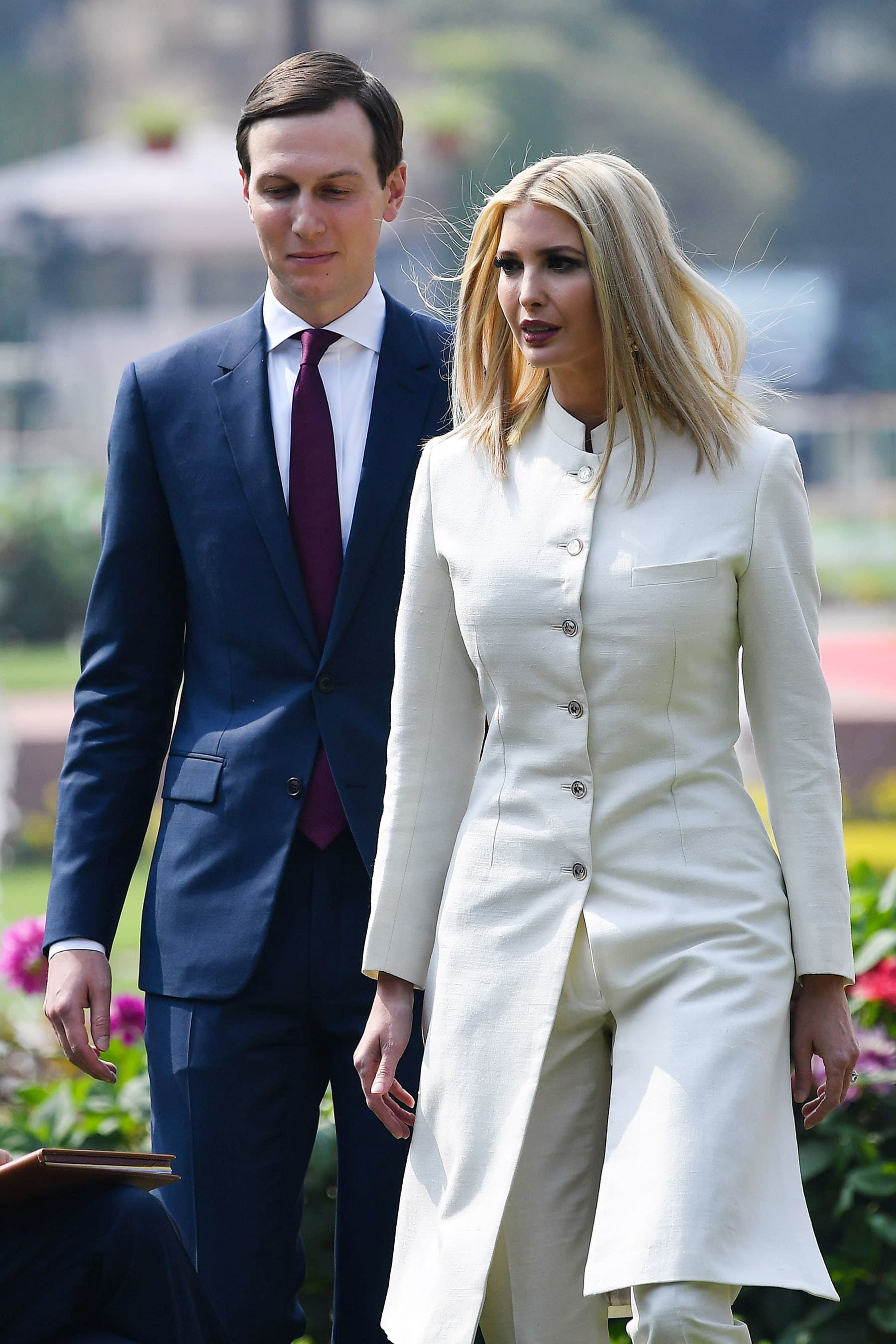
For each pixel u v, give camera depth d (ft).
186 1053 38.06
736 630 33.37
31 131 513.04
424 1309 33.14
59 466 322.75
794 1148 31.89
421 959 35.12
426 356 40.14
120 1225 31.45
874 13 527.40
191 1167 37.88
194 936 38.19
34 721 182.91
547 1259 33.40
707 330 34.45
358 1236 38.24
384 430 39.14
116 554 39.99
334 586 38.81
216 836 38.32
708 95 527.40
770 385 35.47
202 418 39.58
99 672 40.22
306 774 38.04
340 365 39.63
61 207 287.69
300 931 37.99
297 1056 38.37
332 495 38.99
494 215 34.01
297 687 38.55
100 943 39.50
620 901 32.63
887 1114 48.06
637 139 511.40
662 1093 31.09
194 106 513.04
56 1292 31.24
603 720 32.96
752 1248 30.40
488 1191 32.94
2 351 388.98
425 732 35.32
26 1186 31.01
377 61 513.86
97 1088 52.29
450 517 34.91
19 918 118.01
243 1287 37.73
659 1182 30.40
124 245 298.35
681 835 32.68
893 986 48.98
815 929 32.45
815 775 32.83
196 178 289.53
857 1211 47.11
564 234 32.91
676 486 33.24
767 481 33.01
